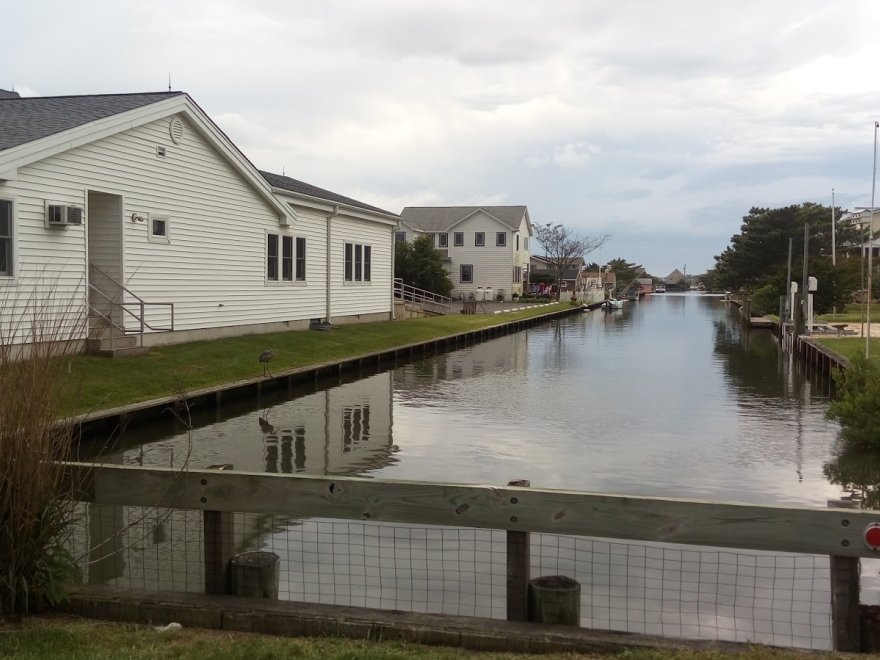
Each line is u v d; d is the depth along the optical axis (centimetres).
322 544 699
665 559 681
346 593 584
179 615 461
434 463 1090
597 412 1574
